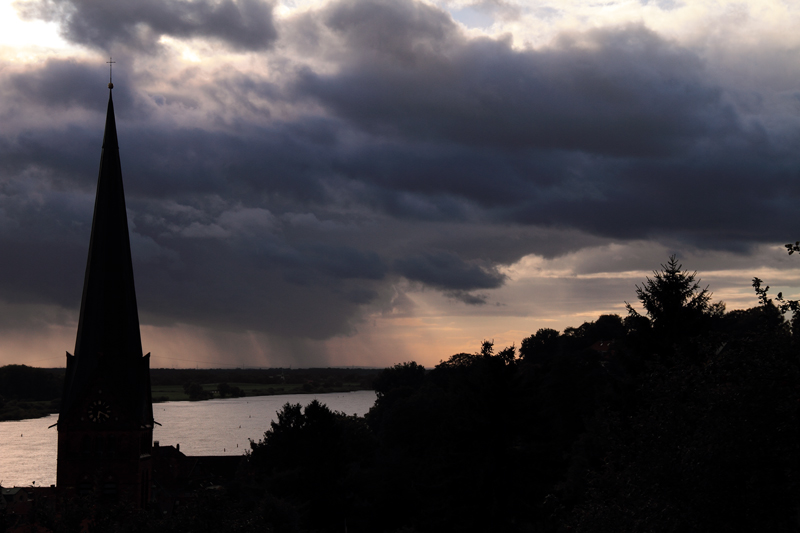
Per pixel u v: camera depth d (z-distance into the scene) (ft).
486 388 192.44
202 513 115.44
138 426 211.82
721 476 69.36
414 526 241.96
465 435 193.47
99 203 220.43
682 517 69.72
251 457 393.70
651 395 87.56
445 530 196.03
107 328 215.51
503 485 186.29
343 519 306.76
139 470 211.20
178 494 402.93
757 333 74.64
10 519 115.55
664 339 132.98
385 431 438.40
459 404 207.72
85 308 216.95
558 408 348.18
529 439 194.90
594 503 86.33
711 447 69.56
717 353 82.33
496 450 189.57
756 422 69.36
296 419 370.94
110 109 222.28
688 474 70.18
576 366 357.41
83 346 214.69
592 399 340.39
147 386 219.41
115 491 209.26
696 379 78.38
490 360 195.21
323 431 309.01
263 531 119.65
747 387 70.23
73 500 116.57
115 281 218.38
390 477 317.42
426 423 408.05
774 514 68.33
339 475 308.81
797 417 67.87
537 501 183.93
